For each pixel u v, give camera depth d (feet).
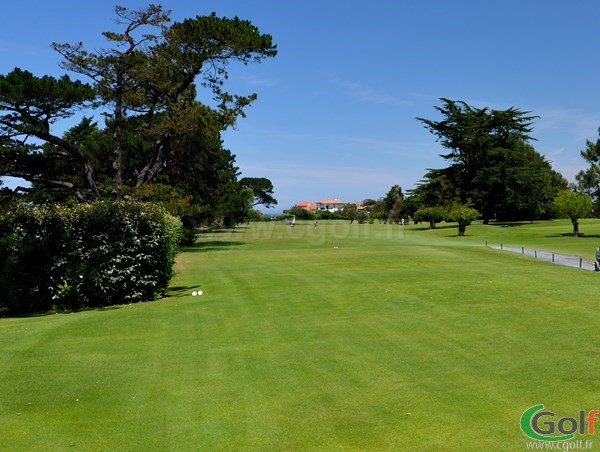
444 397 21.40
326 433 18.42
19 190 100.94
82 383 24.23
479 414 19.60
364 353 28.27
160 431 18.90
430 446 17.17
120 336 33.81
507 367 25.00
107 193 117.50
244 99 123.54
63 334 34.53
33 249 46.34
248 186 411.54
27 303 46.85
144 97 122.11
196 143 129.49
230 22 114.42
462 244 130.11
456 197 237.66
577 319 34.35
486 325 33.78
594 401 20.49
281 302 45.32
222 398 22.09
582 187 220.23
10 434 18.79
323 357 27.71
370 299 44.98
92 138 123.24
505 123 251.60
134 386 23.77
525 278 53.21
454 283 51.49
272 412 20.44
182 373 25.61
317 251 108.37
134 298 50.14
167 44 111.14
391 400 21.27
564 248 113.09
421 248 110.73
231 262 89.10
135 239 49.44
